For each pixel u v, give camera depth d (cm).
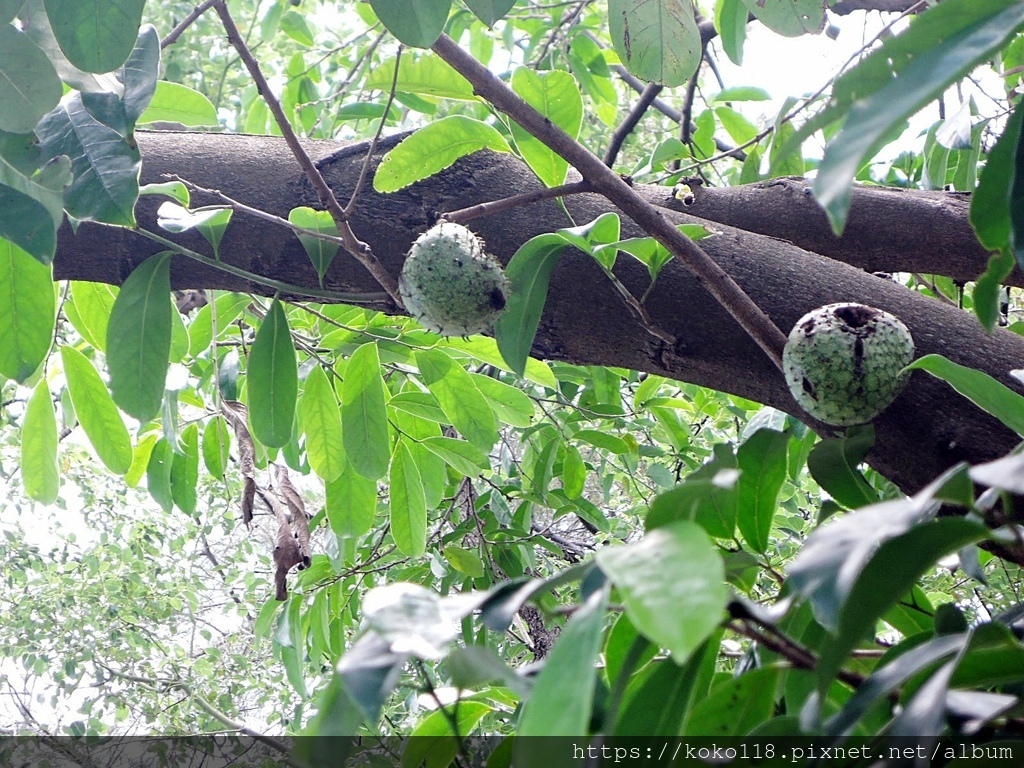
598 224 116
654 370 137
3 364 126
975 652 65
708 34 207
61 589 510
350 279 141
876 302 127
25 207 105
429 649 55
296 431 212
